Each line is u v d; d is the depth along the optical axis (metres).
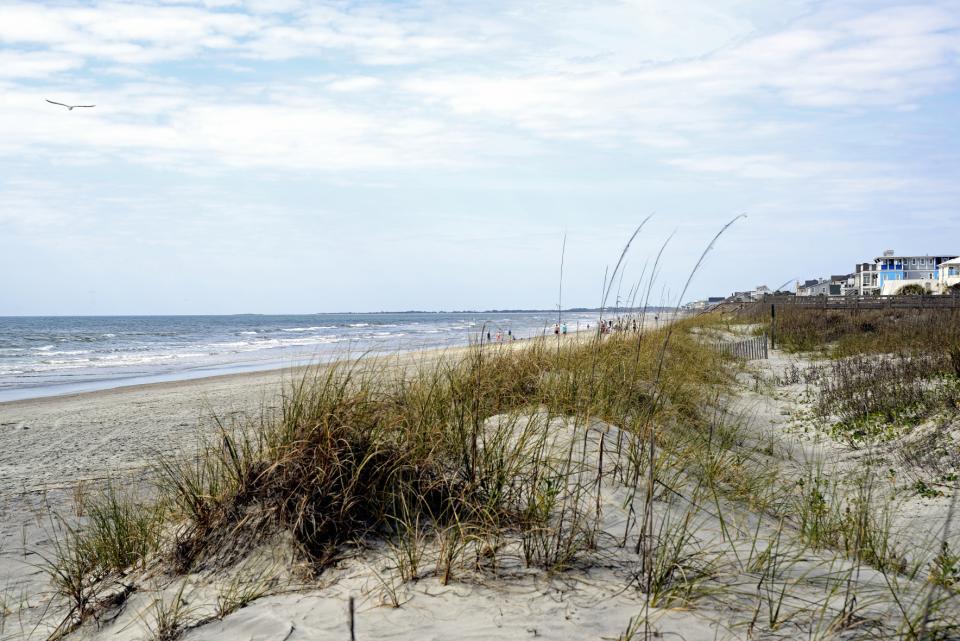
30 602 4.14
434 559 3.74
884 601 3.32
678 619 3.05
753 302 38.25
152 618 3.49
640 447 5.46
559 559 3.70
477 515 4.12
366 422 4.72
